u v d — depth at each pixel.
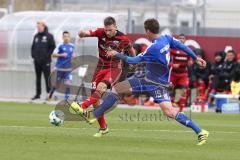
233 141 38.16
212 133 43.03
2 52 77.00
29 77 76.00
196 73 68.88
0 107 61.75
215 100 66.88
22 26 76.31
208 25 88.25
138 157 30.83
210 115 59.75
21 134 38.91
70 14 75.31
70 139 36.88
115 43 38.88
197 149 34.06
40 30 69.00
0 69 77.25
